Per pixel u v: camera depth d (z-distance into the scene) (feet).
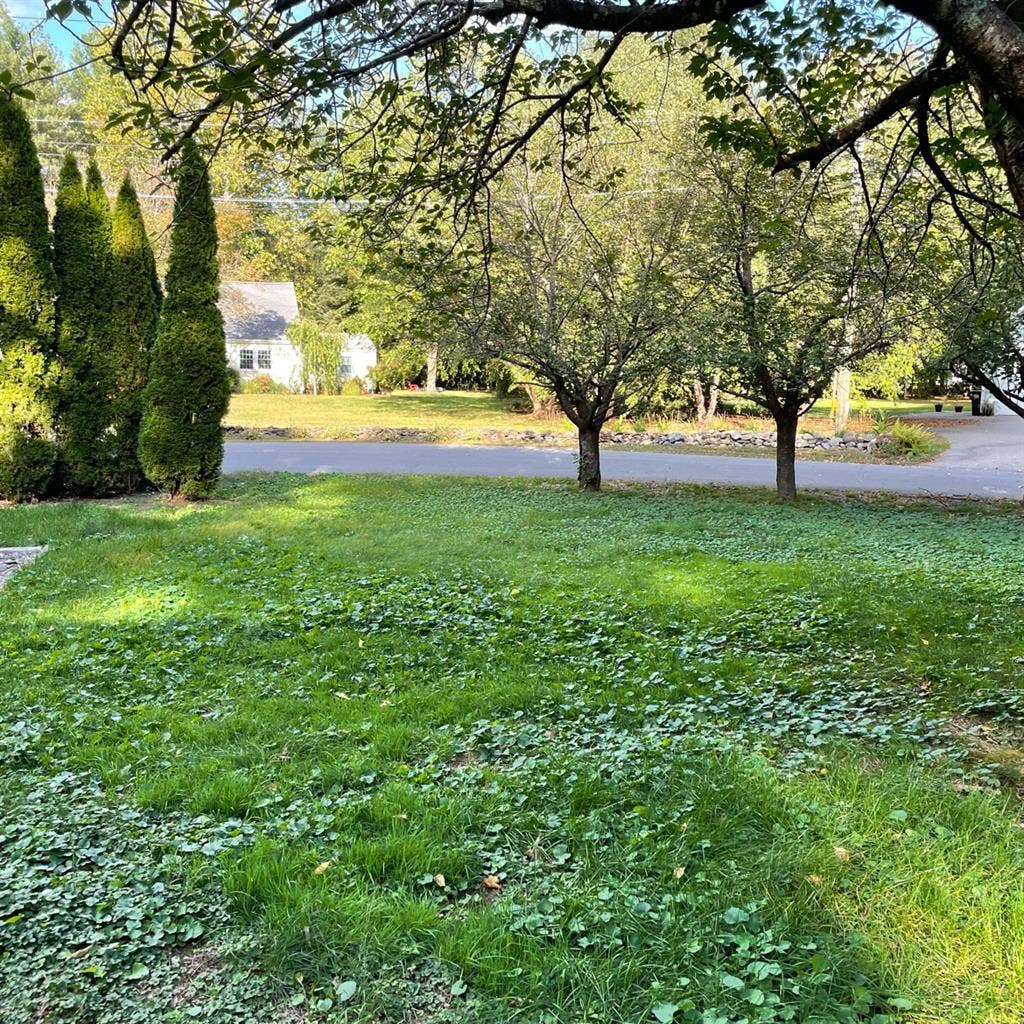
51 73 10.73
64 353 43.09
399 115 16.19
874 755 12.84
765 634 19.77
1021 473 62.34
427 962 8.27
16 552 30.01
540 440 77.97
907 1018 7.52
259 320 142.72
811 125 15.96
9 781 11.92
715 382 49.42
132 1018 7.48
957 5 9.25
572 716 14.80
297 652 18.52
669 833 10.49
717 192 41.22
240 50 11.14
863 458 69.46
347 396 126.21
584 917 8.83
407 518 38.91
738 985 7.67
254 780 11.99
